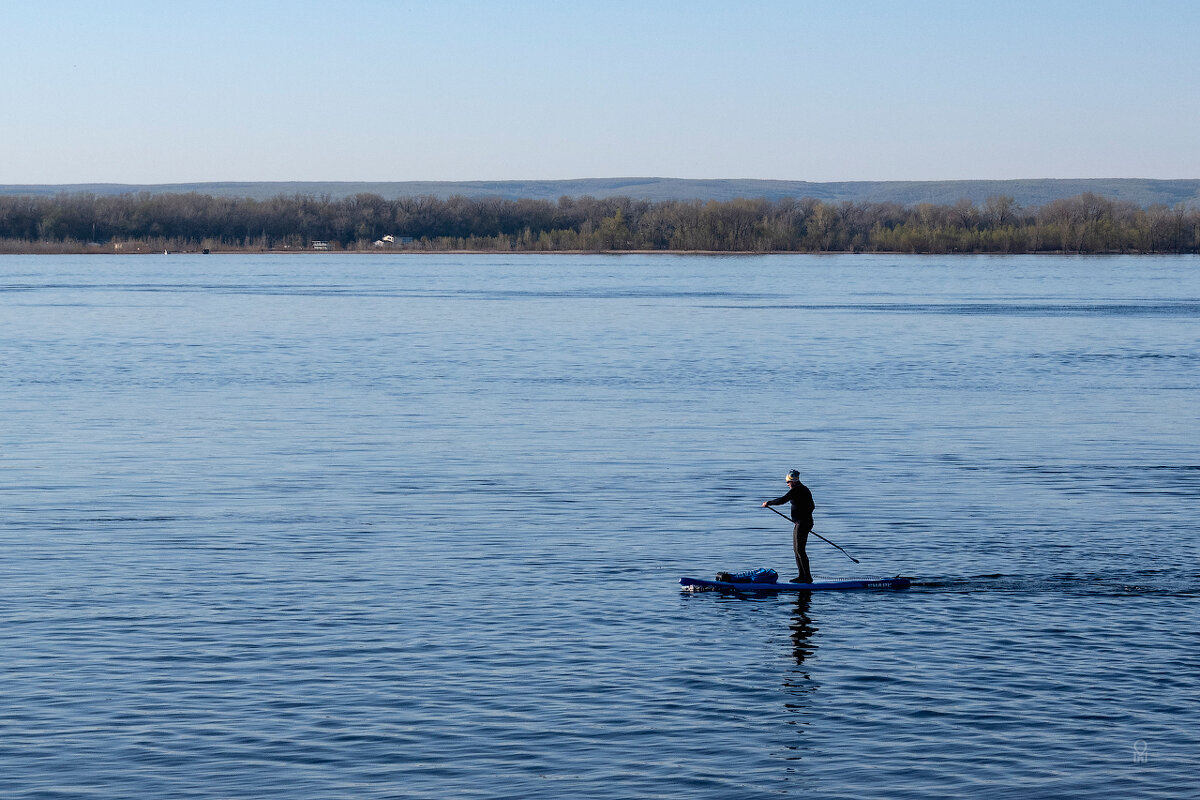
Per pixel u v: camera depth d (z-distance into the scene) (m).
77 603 23.66
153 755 16.81
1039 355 79.62
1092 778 16.31
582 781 16.19
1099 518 31.89
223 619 22.70
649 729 17.83
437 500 34.06
